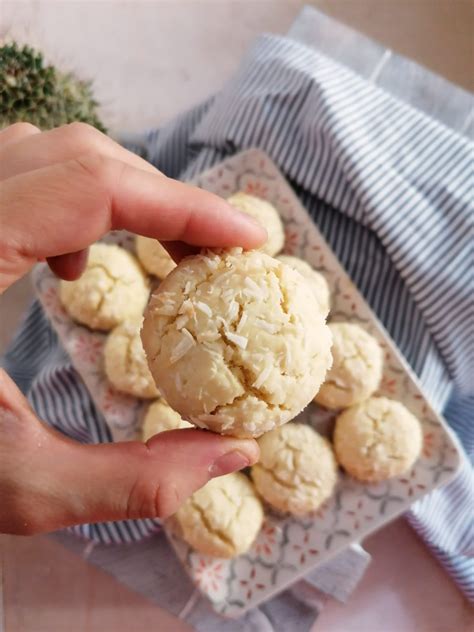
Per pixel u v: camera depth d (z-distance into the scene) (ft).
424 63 1.24
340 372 0.92
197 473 0.63
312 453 0.92
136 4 1.32
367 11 1.27
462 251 0.97
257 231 0.66
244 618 1.05
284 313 0.59
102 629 1.11
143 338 0.61
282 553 0.94
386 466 0.91
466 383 1.05
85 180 0.62
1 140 0.76
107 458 0.63
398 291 1.02
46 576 1.12
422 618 1.08
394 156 1.00
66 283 0.95
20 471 0.62
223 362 0.57
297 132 1.02
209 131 1.08
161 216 0.64
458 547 1.05
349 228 1.04
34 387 1.03
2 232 0.60
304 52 1.07
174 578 1.04
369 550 1.10
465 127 1.12
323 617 1.08
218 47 1.31
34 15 1.28
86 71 1.30
